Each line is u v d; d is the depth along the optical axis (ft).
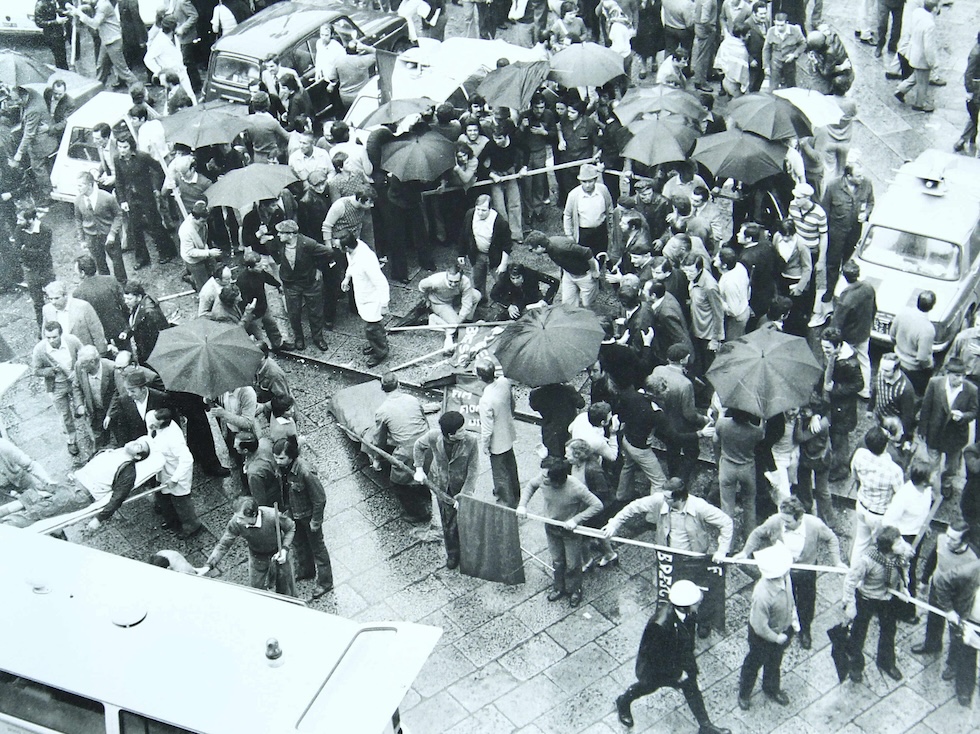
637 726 34.14
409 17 67.05
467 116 51.26
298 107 55.88
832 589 37.45
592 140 52.85
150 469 39.40
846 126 49.44
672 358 37.76
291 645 28.91
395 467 39.70
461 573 39.19
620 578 38.45
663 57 66.39
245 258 46.14
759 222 48.73
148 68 65.77
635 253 44.75
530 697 35.12
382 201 50.49
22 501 40.42
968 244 45.98
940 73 64.13
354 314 51.55
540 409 39.78
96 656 28.84
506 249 46.88
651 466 38.14
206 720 27.22
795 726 33.91
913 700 34.40
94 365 41.96
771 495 39.37
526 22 70.23
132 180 52.65
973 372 41.16
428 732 34.32
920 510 34.91
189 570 34.24
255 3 68.44
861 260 46.62
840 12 70.44
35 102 55.67
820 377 37.24
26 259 50.98
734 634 36.42
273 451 36.24
